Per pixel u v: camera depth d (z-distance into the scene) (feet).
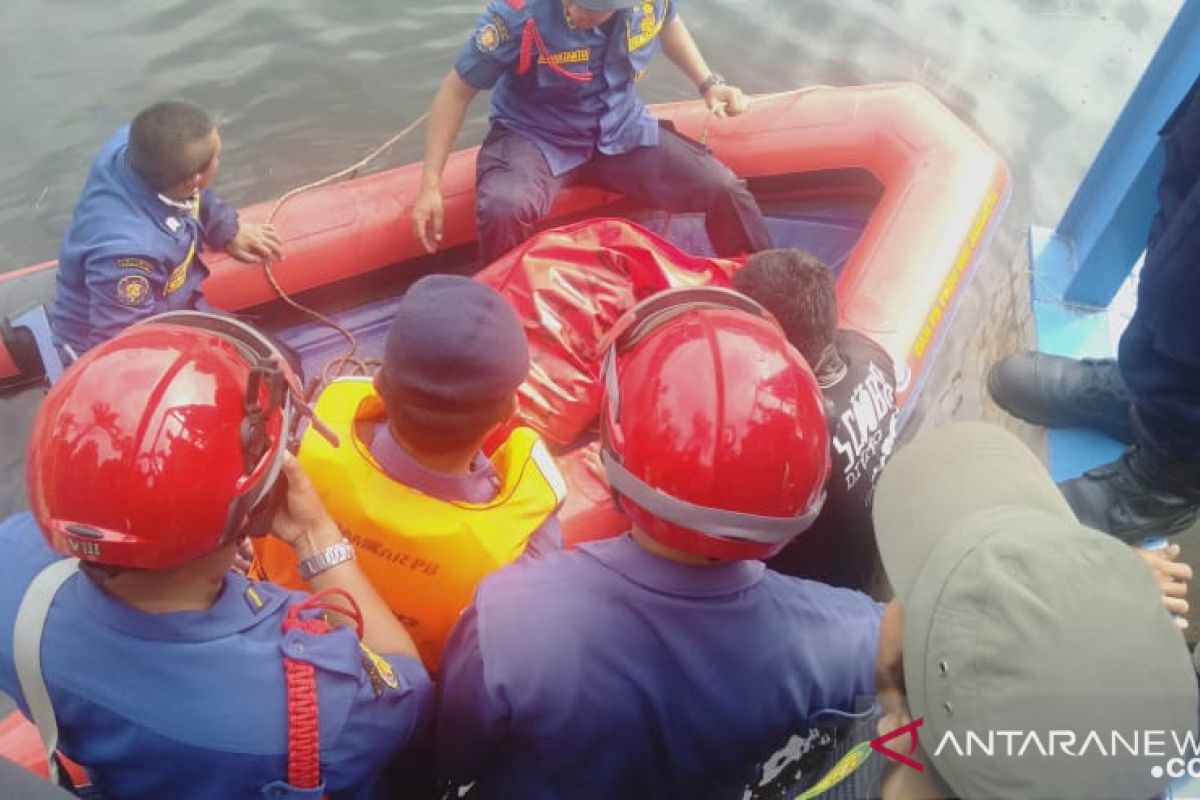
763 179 10.77
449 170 9.98
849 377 6.04
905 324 8.73
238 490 3.55
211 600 3.72
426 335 4.24
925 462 3.53
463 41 12.21
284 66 11.72
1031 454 3.53
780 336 4.07
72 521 3.38
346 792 4.13
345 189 9.68
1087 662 2.58
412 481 4.66
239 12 12.19
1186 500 6.46
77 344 7.97
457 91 9.20
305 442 4.75
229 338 3.84
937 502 3.38
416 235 9.62
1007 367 7.64
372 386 5.09
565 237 7.89
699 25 12.80
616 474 3.89
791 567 6.21
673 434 3.73
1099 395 7.22
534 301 7.64
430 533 4.66
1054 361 7.50
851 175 10.68
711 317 4.05
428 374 4.25
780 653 4.02
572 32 8.89
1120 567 2.74
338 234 9.44
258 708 3.65
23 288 8.82
